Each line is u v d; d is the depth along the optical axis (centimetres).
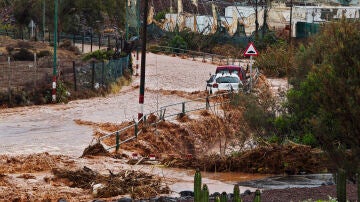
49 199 3659
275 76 12062
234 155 4891
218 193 3578
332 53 3391
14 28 19325
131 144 5816
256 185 4178
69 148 5625
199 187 2453
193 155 5691
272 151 4700
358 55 3338
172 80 11869
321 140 3522
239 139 5569
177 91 9869
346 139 3400
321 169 4581
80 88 9512
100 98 9300
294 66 6162
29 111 7919
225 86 9138
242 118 5662
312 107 4469
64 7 18812
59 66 9862
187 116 6919
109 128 6712
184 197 3591
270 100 5741
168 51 18250
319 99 3412
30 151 5422
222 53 17938
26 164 4709
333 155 3484
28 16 19338
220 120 6644
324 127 3444
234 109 6531
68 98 8944
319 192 3512
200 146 6297
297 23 17325
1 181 4122
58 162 4844
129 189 3872
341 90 3300
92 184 4012
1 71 10444
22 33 17762
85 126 6862
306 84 4503
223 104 7288
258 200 2366
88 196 3812
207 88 9556
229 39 19238
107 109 8206
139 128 6356
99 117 7519
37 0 18900
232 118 6412
